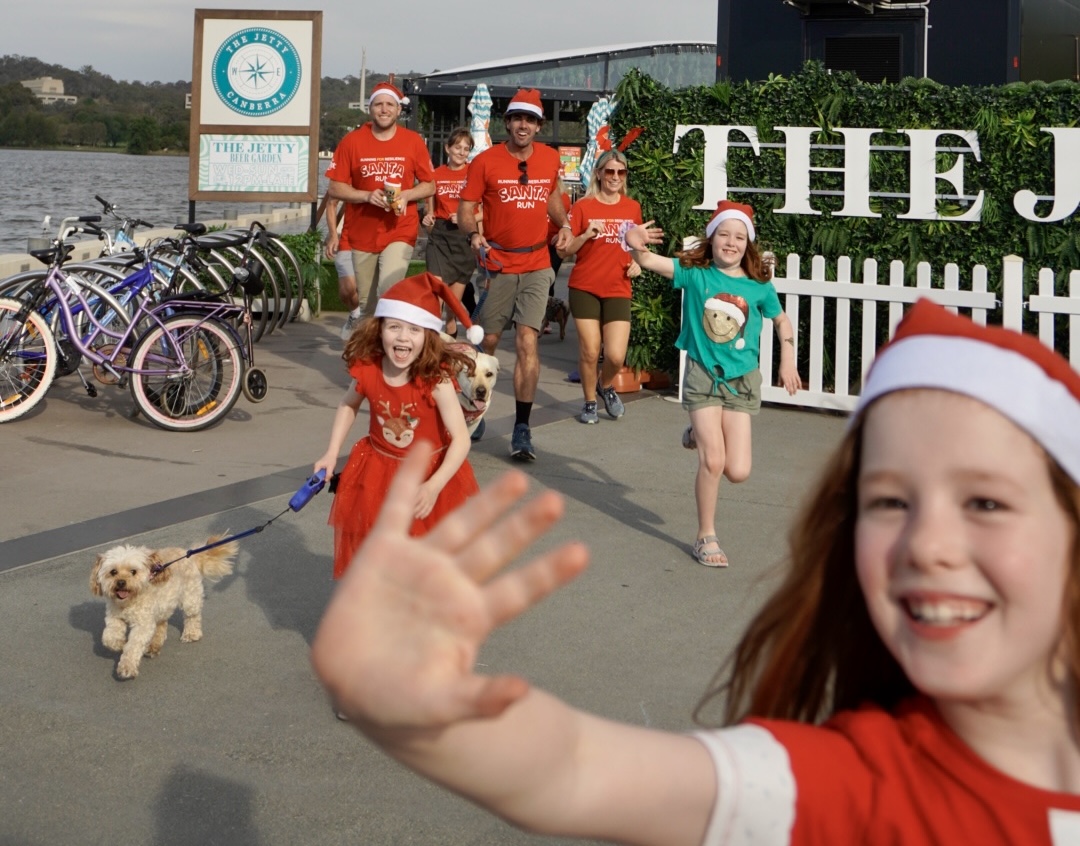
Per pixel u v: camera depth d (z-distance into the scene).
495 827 3.65
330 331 14.50
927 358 1.24
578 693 4.64
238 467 8.02
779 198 10.39
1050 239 9.55
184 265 11.21
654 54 25.44
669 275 6.30
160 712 4.42
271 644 5.11
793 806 1.22
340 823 3.68
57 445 8.55
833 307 10.35
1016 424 1.19
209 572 5.11
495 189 8.71
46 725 4.30
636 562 6.25
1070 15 13.03
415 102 25.27
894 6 11.70
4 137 148.12
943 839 1.22
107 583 4.59
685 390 6.30
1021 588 1.17
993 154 9.66
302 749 4.15
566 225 8.88
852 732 1.30
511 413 9.86
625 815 1.16
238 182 15.34
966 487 1.19
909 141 9.89
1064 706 1.26
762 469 8.20
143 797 3.84
